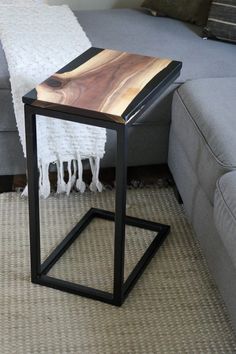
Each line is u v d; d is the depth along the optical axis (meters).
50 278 1.57
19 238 1.75
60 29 2.02
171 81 1.52
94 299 1.53
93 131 1.75
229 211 1.30
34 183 1.46
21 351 1.39
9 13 2.12
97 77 1.46
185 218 1.84
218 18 2.01
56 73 1.47
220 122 1.55
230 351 1.41
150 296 1.55
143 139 1.91
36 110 1.35
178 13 2.21
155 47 1.96
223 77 1.82
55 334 1.44
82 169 1.92
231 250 1.29
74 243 1.74
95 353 1.39
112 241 1.75
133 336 1.44
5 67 1.80
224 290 1.42
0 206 1.87
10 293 1.55
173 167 1.88
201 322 1.48
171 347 1.41
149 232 1.78
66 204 1.89
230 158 1.43
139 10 2.33
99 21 2.17
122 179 1.35
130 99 1.34
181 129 1.71
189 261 1.68
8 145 1.87
